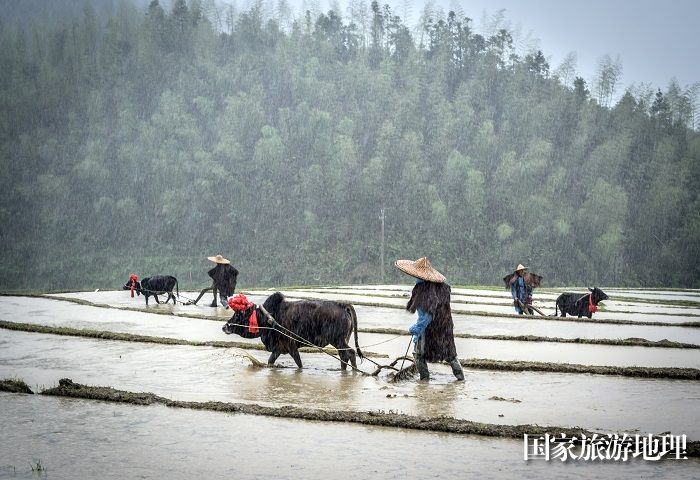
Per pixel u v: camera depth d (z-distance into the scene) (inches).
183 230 2733.8
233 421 290.2
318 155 2859.3
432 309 382.3
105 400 324.8
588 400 339.9
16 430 271.4
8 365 422.3
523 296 800.9
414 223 2674.7
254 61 3267.7
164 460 236.8
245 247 2659.9
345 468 230.4
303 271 2518.5
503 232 2498.8
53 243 2723.9
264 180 2832.2
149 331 586.9
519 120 3029.0
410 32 3617.1
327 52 3307.1
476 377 402.0
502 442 263.6
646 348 526.9
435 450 251.9
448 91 3287.4
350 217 2753.4
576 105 3206.2
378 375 406.0
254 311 427.2
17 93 3373.5
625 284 2527.1
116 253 2664.9
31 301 904.9
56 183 2940.5
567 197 2751.0
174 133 2984.7
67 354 462.6
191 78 3233.3
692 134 3275.1
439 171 2815.0
